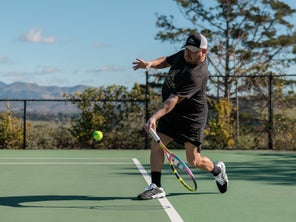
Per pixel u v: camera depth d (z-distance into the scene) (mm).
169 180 8484
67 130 16031
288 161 12141
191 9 25641
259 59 25875
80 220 5359
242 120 17359
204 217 5539
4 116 15859
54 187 7754
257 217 5582
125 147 15992
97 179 8703
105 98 16047
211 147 15945
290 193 7254
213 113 16094
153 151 6648
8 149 15641
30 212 5797
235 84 22500
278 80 17984
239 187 7812
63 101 15977
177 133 6449
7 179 8711
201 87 6184
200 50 6016
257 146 16078
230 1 25453
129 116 16000
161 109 5945
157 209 5938
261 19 25531
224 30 25891
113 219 5406
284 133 15906
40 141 16047
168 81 6305
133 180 8570
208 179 8633
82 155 13594
